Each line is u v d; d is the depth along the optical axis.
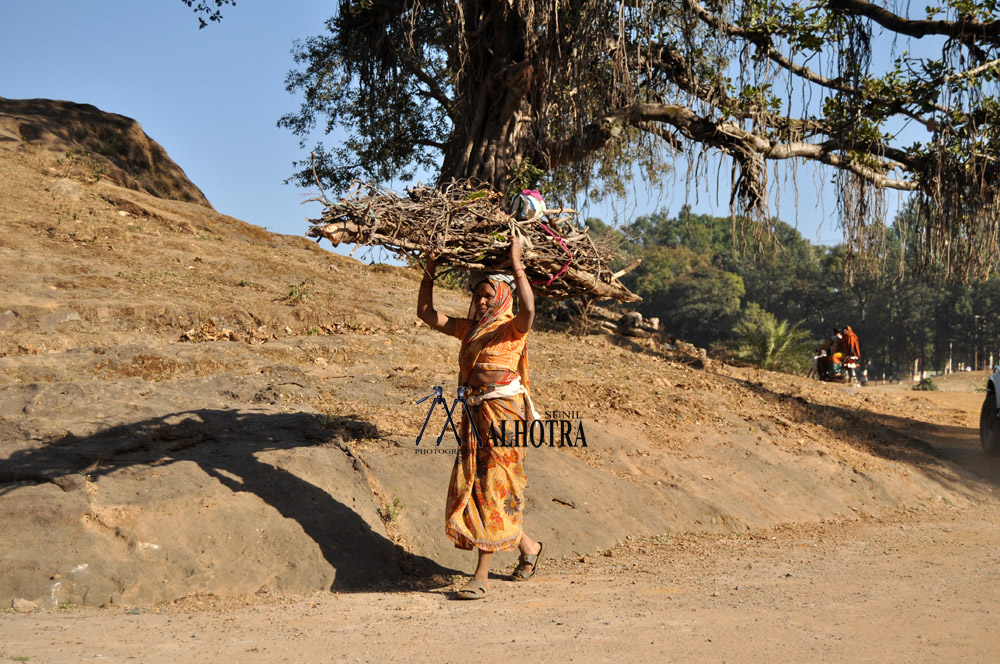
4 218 11.30
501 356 4.78
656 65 16.39
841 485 8.21
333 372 8.40
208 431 5.99
